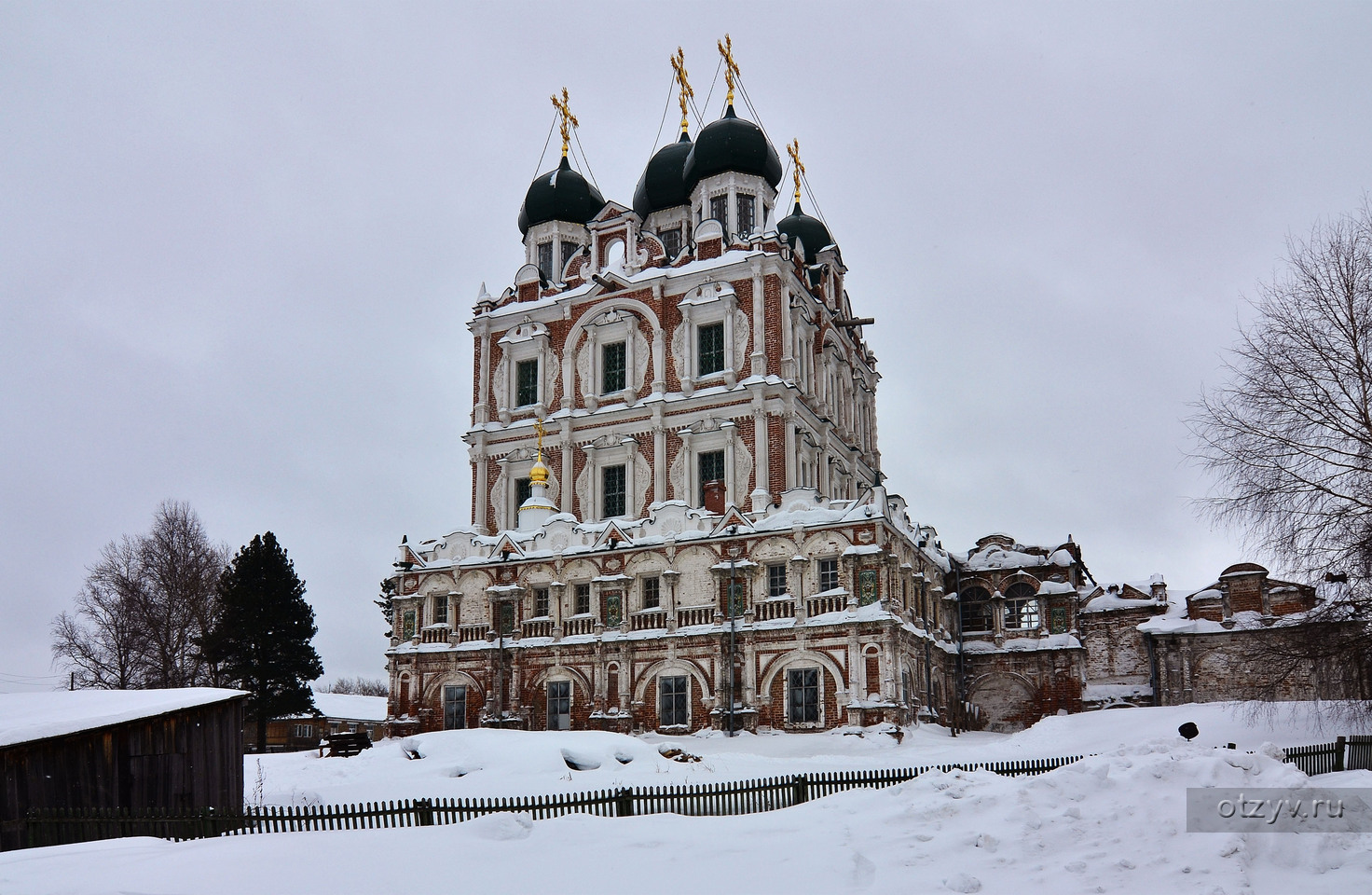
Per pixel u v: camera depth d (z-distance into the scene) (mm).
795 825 21859
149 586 79188
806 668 54062
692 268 70562
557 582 60219
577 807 27359
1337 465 34281
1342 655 34062
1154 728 42688
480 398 75375
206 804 30469
